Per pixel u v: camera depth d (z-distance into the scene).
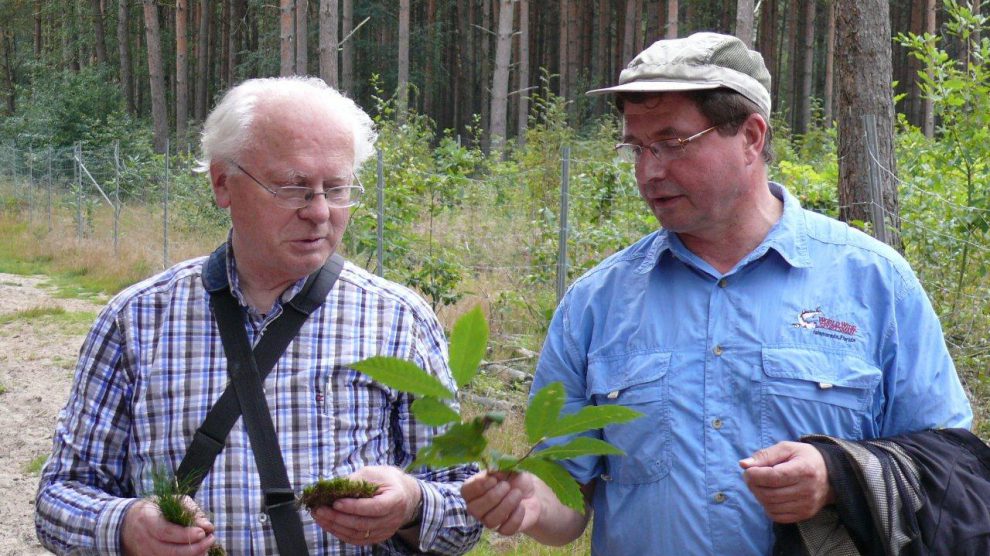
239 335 2.17
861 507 1.86
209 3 37.91
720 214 2.07
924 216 5.80
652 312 2.17
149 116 41.53
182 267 2.28
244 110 2.10
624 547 2.15
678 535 2.06
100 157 21.64
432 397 1.25
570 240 7.53
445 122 40.12
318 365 2.18
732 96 2.02
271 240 2.10
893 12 34.69
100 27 36.31
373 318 2.25
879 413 2.07
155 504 2.02
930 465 1.92
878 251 2.12
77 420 2.20
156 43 29.95
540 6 39.66
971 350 5.18
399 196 8.09
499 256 9.08
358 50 36.53
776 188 2.28
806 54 28.83
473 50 38.84
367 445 2.21
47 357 9.38
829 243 2.14
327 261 2.28
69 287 13.54
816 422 2.02
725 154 2.04
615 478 2.17
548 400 1.29
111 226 17.19
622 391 2.15
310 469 2.12
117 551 2.03
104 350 2.21
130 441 2.20
